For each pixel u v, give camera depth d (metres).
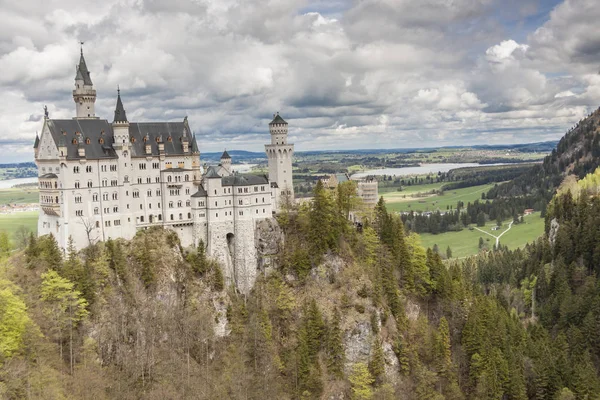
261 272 198.38
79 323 154.12
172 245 188.00
